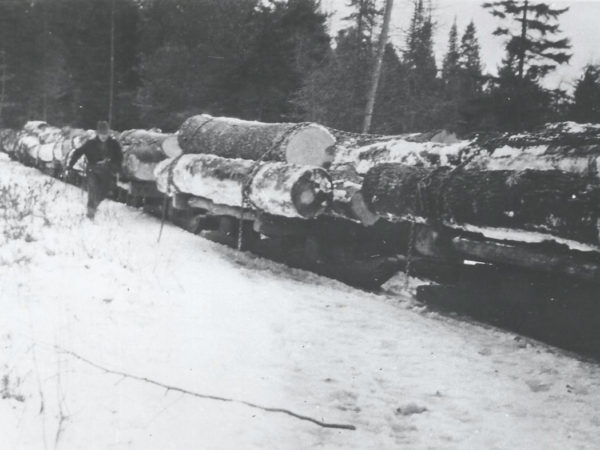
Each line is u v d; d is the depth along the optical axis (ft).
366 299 25.91
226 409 13.41
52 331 15.90
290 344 18.75
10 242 24.16
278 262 32.12
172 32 85.92
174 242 32.32
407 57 79.71
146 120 81.25
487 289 23.79
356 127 67.82
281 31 78.33
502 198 20.89
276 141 31.09
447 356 18.69
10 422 11.14
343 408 14.51
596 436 13.35
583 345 20.17
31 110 127.34
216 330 18.81
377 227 28.50
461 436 13.28
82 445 10.93
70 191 47.26
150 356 15.75
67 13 106.93
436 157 27.37
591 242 18.49
